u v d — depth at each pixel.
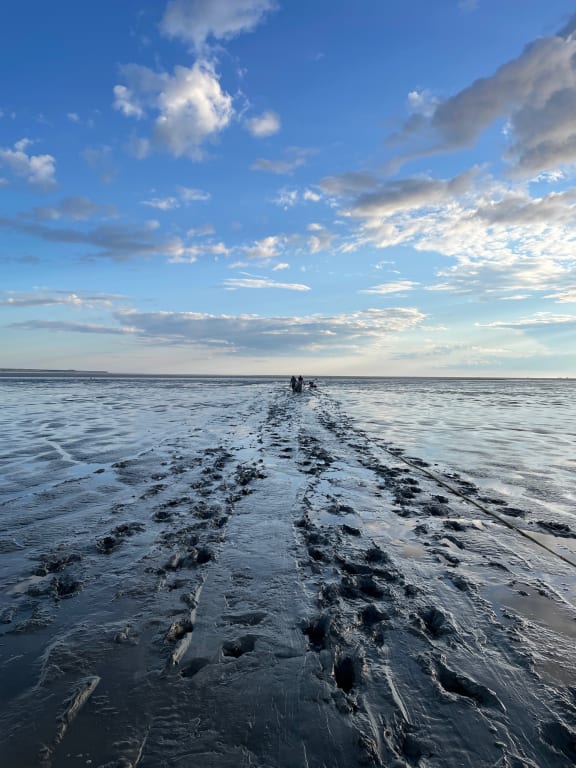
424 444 11.93
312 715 2.40
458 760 2.12
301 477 7.88
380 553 4.59
